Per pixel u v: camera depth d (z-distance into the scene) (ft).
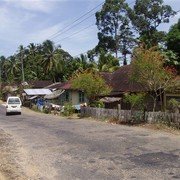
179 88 89.25
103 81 114.93
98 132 72.49
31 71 296.71
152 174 37.40
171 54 111.04
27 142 65.16
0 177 39.91
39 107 168.66
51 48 270.46
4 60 378.53
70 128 82.89
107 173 39.04
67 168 42.80
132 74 83.87
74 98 155.94
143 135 64.54
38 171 42.37
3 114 144.36
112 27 219.41
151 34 205.57
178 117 71.00
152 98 95.55
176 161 42.39
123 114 89.30
